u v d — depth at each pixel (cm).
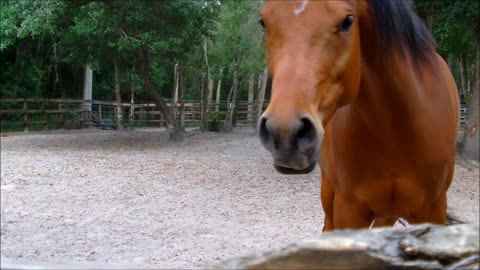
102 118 2030
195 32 1271
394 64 219
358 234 97
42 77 2005
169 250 456
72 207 622
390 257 92
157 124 2148
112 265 100
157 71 1997
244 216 588
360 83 227
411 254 92
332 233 99
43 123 1836
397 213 254
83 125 1962
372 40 219
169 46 1190
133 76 1920
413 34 230
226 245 473
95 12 1149
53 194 695
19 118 1894
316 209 629
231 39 1608
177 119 1670
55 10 1128
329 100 182
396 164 234
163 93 2767
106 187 744
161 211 606
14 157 1055
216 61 1722
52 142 1391
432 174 236
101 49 1341
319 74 175
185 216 584
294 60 175
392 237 96
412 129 227
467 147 1000
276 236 506
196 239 493
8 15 1134
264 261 90
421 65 239
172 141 1434
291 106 163
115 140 1459
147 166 944
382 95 226
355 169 241
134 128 1975
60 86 2145
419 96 228
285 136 160
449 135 242
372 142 234
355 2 194
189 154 1140
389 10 214
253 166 962
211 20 1348
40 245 467
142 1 1137
